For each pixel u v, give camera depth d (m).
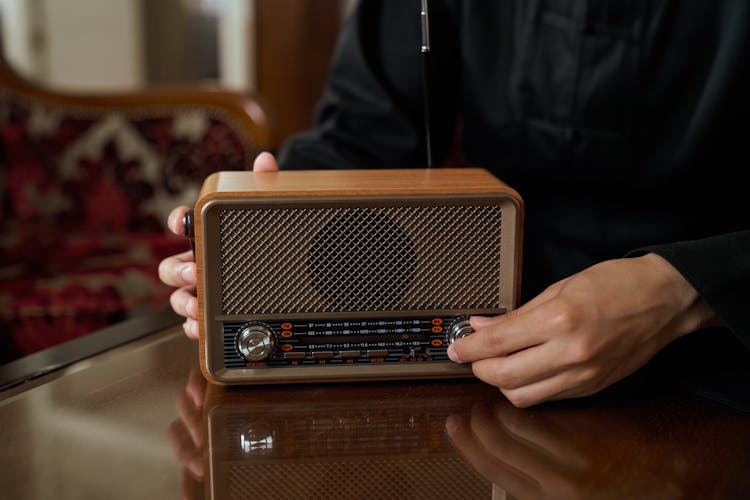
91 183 2.34
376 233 0.68
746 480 0.52
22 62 3.39
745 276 0.63
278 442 0.58
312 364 0.69
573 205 0.95
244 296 0.68
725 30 0.80
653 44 0.84
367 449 0.57
